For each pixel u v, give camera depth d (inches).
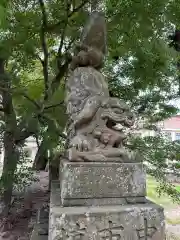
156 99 257.0
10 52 206.1
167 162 254.7
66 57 219.3
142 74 224.1
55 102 220.2
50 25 214.4
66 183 98.1
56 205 98.8
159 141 238.2
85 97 121.8
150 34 184.5
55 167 205.3
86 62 136.5
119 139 111.7
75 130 116.7
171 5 175.6
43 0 215.9
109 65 251.8
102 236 90.7
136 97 253.8
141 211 95.2
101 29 134.0
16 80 232.7
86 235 89.9
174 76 255.4
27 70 260.8
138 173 103.3
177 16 179.5
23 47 212.4
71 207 96.1
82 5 203.5
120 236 92.0
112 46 215.6
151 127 264.2
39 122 216.5
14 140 225.1
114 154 106.3
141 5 171.0
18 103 255.0
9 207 230.7
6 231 213.8
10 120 226.8
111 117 113.0
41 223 149.6
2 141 227.3
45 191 324.5
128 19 183.2
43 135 209.9
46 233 130.1
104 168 101.0
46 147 206.8
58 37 257.0
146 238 94.0
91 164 100.4
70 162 102.0
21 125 225.8
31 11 215.9
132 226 93.4
